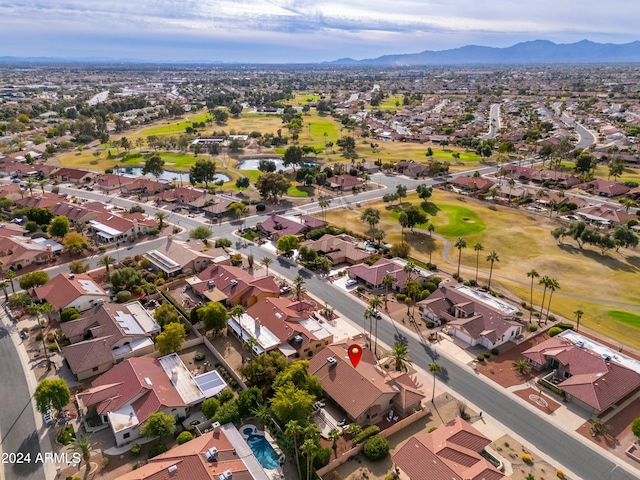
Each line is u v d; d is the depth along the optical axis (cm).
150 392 8156
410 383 8694
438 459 6650
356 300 12388
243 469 6588
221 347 10250
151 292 12388
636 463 7225
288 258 15050
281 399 7562
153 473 6306
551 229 17350
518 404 8519
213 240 16438
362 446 7425
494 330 10450
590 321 11269
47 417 8025
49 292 11788
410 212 16575
